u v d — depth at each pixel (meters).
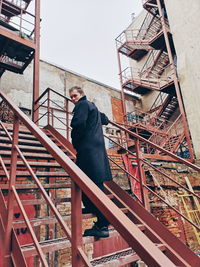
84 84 14.34
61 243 1.65
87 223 5.27
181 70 11.25
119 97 16.61
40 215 4.71
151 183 6.33
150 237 2.28
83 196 1.80
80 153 1.90
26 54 7.05
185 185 7.41
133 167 6.30
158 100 16.73
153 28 14.79
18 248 1.41
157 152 10.19
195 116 10.27
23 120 1.54
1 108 8.86
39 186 1.27
